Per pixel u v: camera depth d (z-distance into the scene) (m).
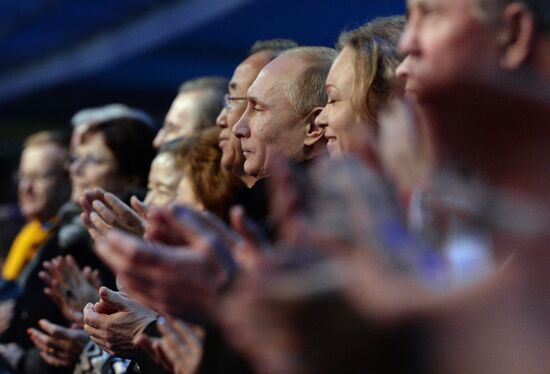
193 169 9.50
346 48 7.22
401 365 3.32
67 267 9.88
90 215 7.07
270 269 3.55
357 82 6.94
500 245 3.42
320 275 3.46
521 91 3.62
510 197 3.54
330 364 3.41
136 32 29.41
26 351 11.93
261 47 10.06
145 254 4.13
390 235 3.48
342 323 3.38
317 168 3.75
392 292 3.37
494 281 3.33
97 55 32.22
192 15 25.80
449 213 3.50
